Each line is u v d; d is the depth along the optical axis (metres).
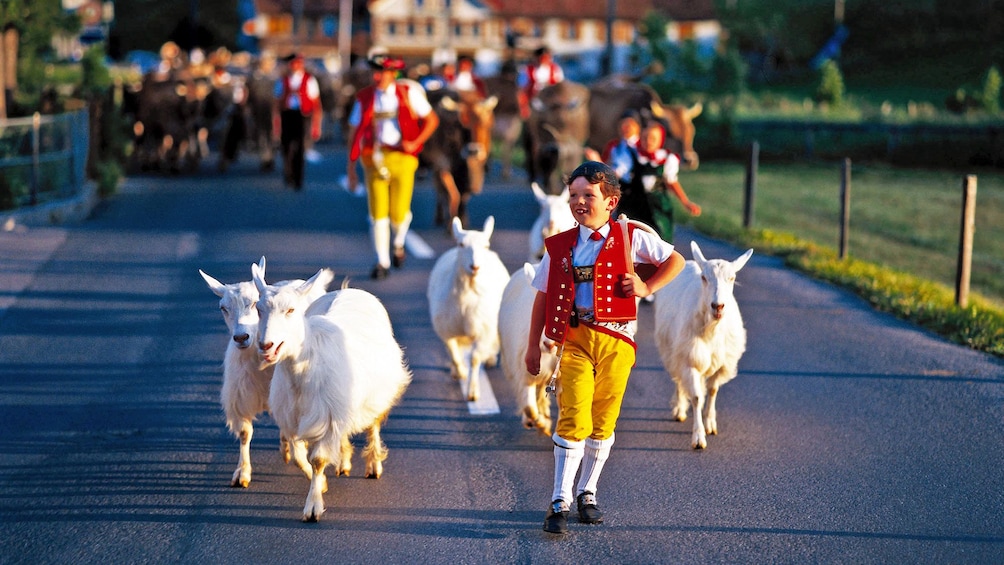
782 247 17.11
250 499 7.41
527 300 8.12
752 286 14.37
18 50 27.61
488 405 9.51
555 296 6.66
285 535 6.80
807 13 87.88
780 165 34.78
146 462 8.11
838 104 52.12
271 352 6.42
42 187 19.73
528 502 7.33
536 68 27.08
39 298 13.41
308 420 6.81
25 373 10.35
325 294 8.11
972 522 6.95
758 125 38.53
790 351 11.16
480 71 97.94
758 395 9.73
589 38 105.50
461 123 18.47
